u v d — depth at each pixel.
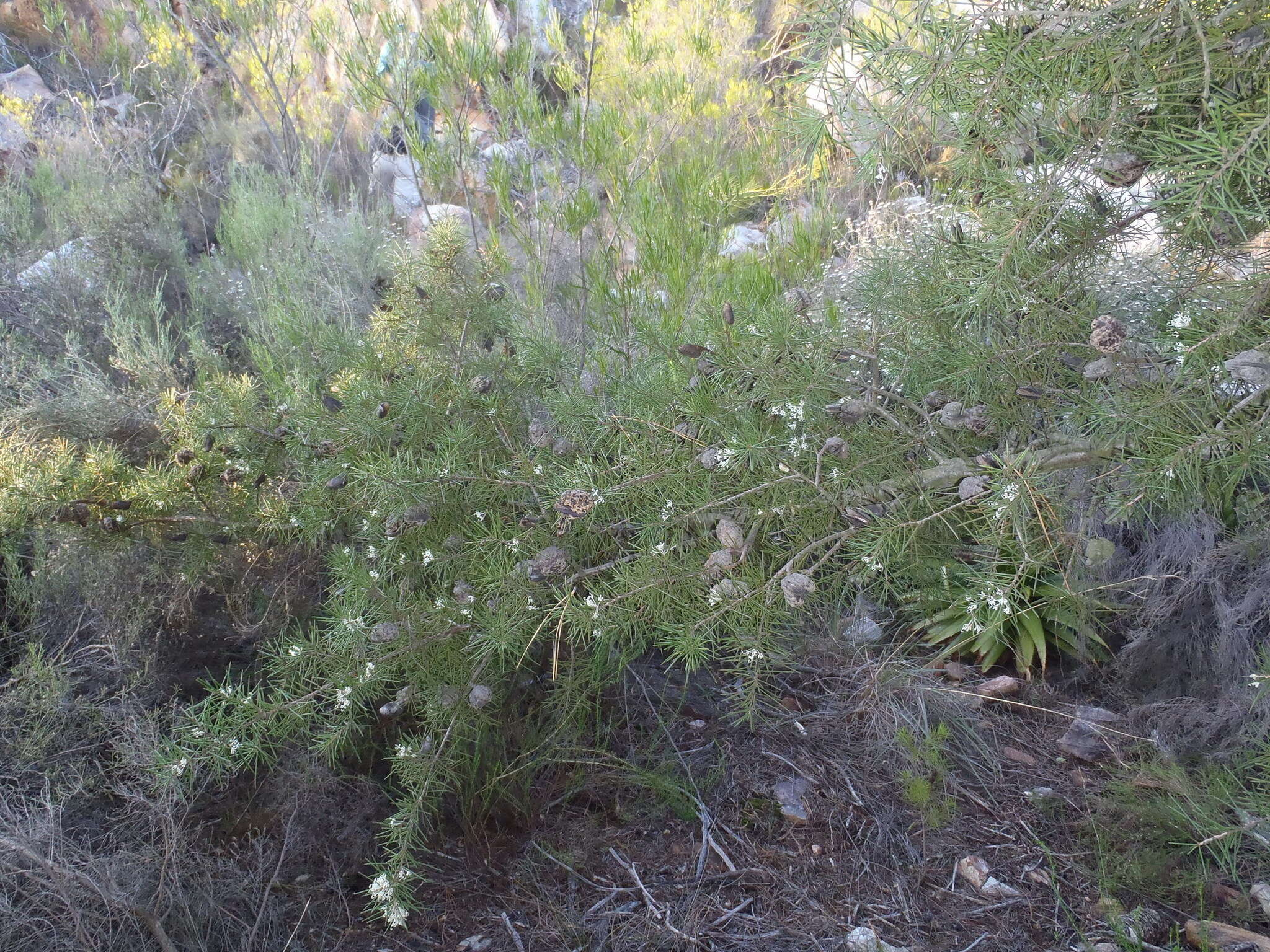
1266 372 1.44
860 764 2.88
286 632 2.63
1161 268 1.83
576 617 1.99
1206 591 3.05
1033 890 2.47
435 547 2.38
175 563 2.53
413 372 2.55
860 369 2.27
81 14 6.45
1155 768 2.72
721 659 2.06
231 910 2.12
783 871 2.50
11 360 3.17
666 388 2.31
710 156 3.64
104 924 1.89
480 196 4.44
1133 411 1.68
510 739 2.64
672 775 2.74
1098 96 1.48
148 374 3.06
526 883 2.42
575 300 3.48
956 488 2.11
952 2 1.54
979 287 1.73
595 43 4.05
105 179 4.62
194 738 2.04
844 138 1.75
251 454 2.59
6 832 1.92
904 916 2.38
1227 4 1.40
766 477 2.09
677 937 2.26
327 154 5.48
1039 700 3.32
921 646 3.57
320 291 4.01
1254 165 1.31
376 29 4.43
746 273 2.90
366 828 2.44
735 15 4.20
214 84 5.99
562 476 2.19
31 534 2.57
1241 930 2.22
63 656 2.33
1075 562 2.16
